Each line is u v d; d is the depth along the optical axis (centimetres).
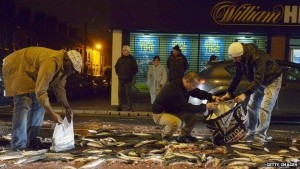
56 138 639
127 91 1311
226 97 748
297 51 1565
